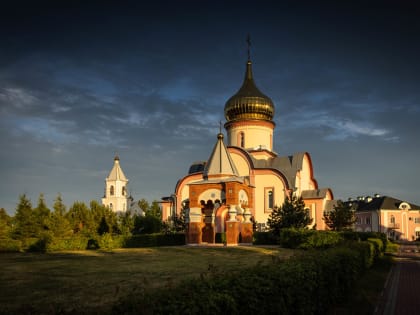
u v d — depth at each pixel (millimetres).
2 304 11828
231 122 50156
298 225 36719
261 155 48281
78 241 34531
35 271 18812
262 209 44562
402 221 81375
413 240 80688
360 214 86562
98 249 34062
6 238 35750
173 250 30062
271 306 7664
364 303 13281
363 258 19156
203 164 52656
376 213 82625
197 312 6004
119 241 36188
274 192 44500
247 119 49312
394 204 83312
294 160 47906
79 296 12906
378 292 15570
